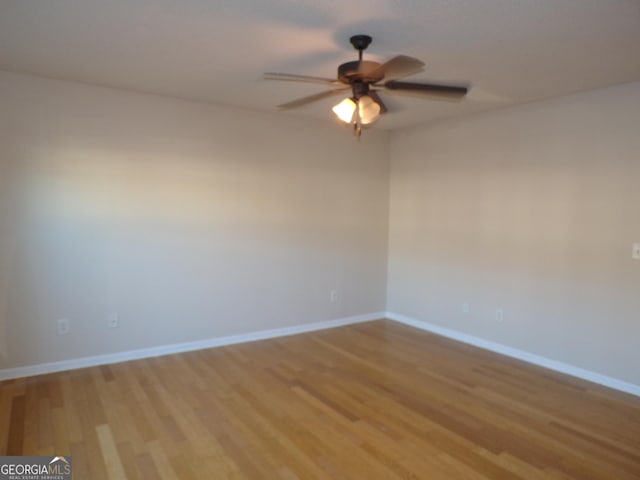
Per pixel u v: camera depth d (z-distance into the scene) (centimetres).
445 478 225
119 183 374
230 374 359
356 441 259
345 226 507
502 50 267
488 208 428
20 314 341
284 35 249
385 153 534
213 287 425
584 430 275
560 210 371
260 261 450
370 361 394
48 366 354
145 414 288
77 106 353
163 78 336
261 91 370
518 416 293
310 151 475
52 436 259
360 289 526
